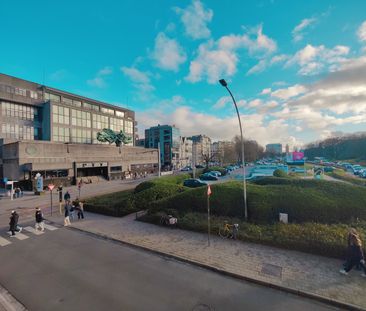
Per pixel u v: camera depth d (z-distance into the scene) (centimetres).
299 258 847
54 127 4488
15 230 1242
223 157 8756
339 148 10475
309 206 1133
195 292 649
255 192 1298
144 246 997
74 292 657
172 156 8706
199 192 1454
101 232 1224
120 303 600
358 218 1065
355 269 754
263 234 1035
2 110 3900
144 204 1723
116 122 6253
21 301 620
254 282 702
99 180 4303
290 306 587
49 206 2038
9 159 3281
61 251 975
